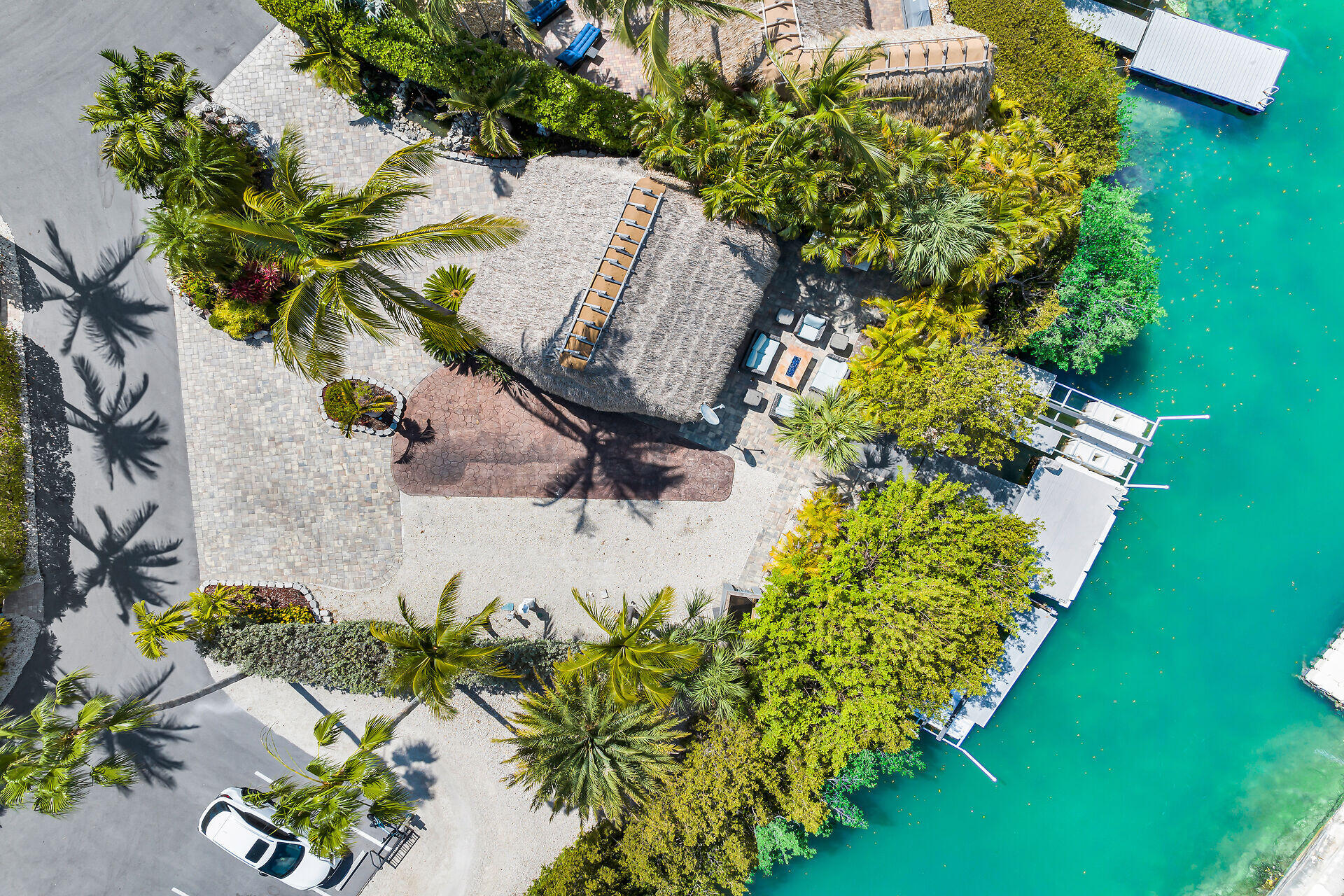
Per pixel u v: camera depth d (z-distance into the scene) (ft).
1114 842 82.28
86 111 63.72
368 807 77.71
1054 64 73.61
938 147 60.34
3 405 74.74
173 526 76.84
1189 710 81.87
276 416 75.56
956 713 78.79
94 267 75.46
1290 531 81.05
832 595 64.69
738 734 67.51
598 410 74.18
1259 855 81.82
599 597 77.61
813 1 67.26
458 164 73.82
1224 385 81.92
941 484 67.10
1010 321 72.90
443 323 52.47
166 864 79.20
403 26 65.62
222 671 78.02
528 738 66.85
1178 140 82.12
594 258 66.03
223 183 64.23
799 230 70.28
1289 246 81.30
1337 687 79.05
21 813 78.07
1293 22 81.10
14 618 76.84
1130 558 81.97
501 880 79.87
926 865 82.84
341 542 76.79
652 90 68.80
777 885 82.99
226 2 73.97
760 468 76.95
